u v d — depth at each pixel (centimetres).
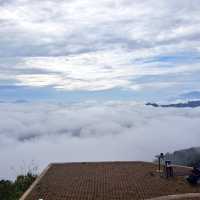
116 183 1461
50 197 1230
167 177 1552
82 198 1213
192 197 1150
